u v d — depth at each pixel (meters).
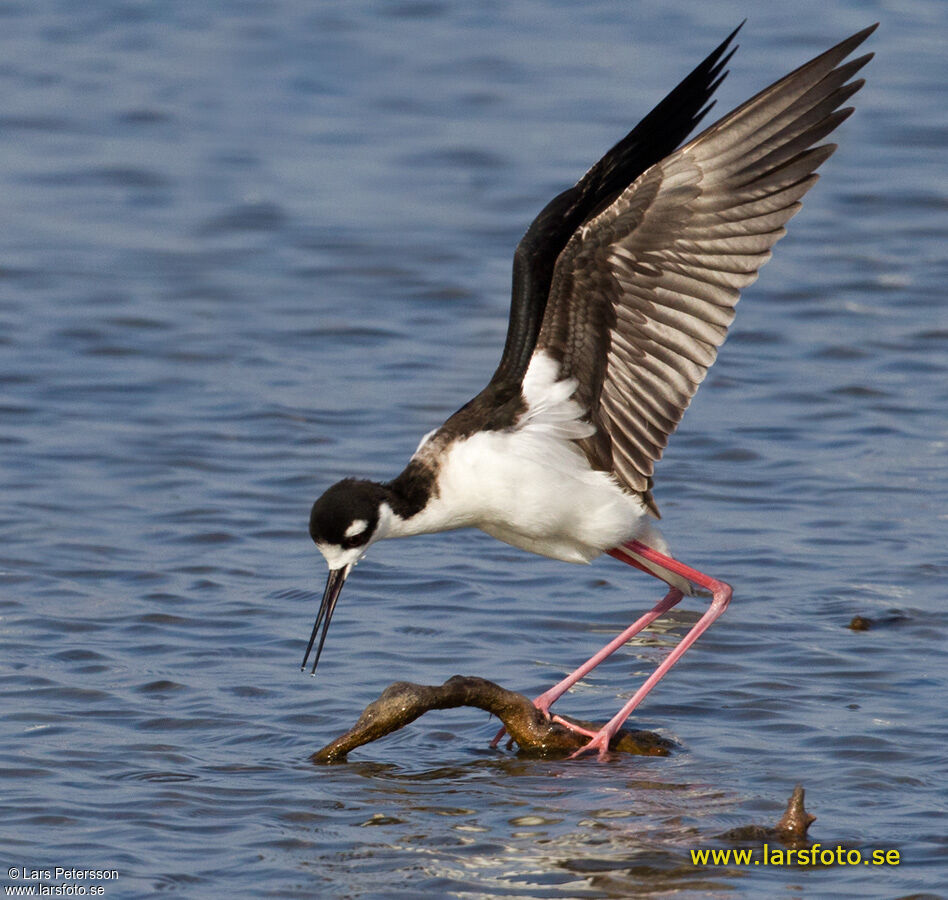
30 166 26.20
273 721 10.99
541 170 25.94
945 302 20.64
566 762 10.56
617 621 12.80
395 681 11.44
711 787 10.02
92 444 16.50
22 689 11.34
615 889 8.70
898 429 16.78
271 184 25.67
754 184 10.20
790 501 15.04
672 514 14.79
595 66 30.45
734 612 12.76
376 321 20.45
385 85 30.03
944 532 14.23
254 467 15.98
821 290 21.16
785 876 8.84
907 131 27.31
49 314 20.41
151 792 9.87
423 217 24.34
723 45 11.09
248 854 9.10
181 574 13.56
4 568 13.55
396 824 9.52
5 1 35.22
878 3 33.59
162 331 19.97
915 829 9.33
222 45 32.47
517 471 10.77
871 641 12.15
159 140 27.50
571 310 10.68
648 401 10.76
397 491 11.01
